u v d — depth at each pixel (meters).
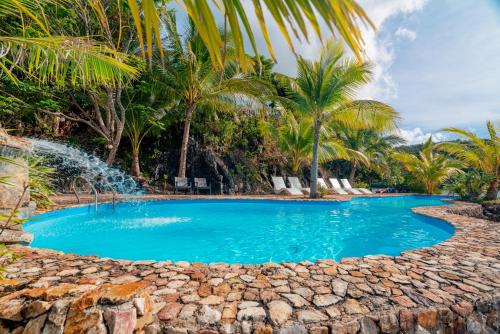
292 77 10.56
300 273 2.50
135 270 2.47
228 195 12.32
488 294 2.13
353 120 10.26
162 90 11.10
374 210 9.42
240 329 1.62
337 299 2.00
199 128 13.94
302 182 16.38
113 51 2.52
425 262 2.87
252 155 15.31
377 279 2.39
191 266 2.62
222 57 0.67
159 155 12.81
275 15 0.64
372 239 5.45
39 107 8.47
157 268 2.54
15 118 9.23
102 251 4.24
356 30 0.61
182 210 8.65
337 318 1.75
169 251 4.36
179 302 1.89
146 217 7.25
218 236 5.45
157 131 12.15
